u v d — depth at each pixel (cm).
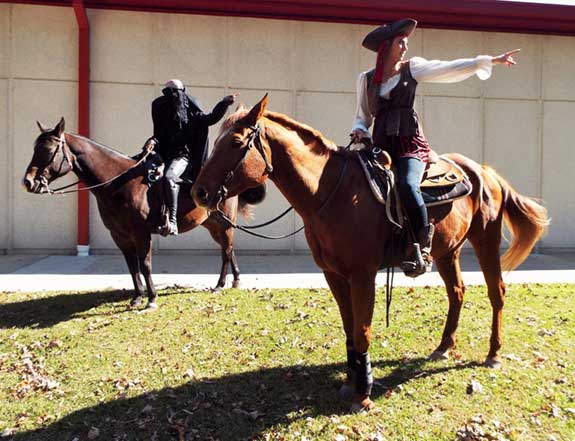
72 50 1053
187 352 475
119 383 415
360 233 342
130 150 1074
